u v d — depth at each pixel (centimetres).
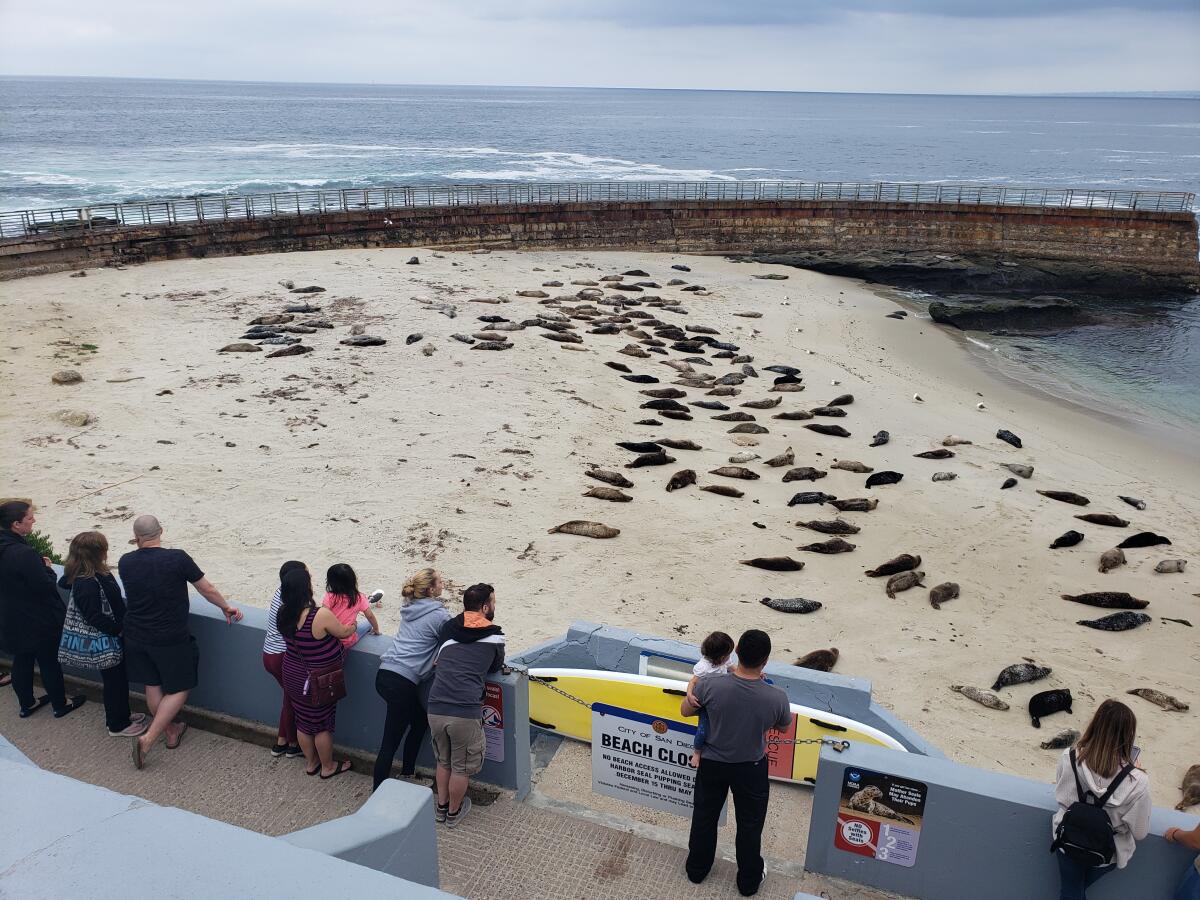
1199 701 1191
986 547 1636
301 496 1577
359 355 2364
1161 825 467
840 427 2223
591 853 562
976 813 487
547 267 4128
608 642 774
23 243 3150
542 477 1744
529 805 607
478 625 580
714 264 4641
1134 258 4703
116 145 10850
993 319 3744
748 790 504
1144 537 1675
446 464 1755
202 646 673
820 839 533
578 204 4691
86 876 222
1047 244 4809
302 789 614
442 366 2336
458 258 4134
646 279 4081
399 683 594
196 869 227
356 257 3906
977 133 19925
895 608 1388
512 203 4753
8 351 2223
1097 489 1984
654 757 598
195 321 2630
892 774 496
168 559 627
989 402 2644
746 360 2748
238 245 3888
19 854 228
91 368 2167
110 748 651
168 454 1705
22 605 652
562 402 2180
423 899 221
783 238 4938
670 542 1542
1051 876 486
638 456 1883
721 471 1856
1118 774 448
